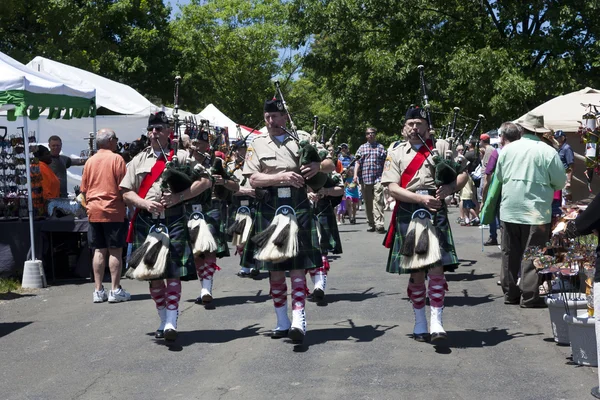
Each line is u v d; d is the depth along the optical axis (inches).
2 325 253.3
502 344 205.6
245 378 180.5
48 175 360.5
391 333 220.2
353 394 165.8
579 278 237.9
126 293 294.4
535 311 246.7
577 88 782.5
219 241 280.2
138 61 1083.9
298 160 211.9
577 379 173.0
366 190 534.9
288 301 277.0
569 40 827.4
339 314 249.4
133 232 218.5
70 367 197.0
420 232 199.2
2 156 348.8
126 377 185.5
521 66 800.9
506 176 252.2
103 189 288.8
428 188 203.6
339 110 1039.0
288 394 167.5
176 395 169.9
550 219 248.2
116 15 1097.4
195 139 277.1
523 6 806.5
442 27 904.9
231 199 345.1
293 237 202.8
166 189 209.5
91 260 350.0
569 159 352.5
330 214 287.9
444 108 882.1
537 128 251.0
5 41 943.7
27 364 202.4
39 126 559.8
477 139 554.6
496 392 165.2
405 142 212.2
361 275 333.7
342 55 974.4
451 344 206.8
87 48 1000.2
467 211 558.3
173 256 211.8
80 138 591.2
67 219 343.9
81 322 253.9
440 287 201.9
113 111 515.8
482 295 277.9
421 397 162.6
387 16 916.6
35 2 899.4
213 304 275.6
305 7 944.3
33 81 327.3
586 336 181.5
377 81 919.7
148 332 233.3
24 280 328.2
